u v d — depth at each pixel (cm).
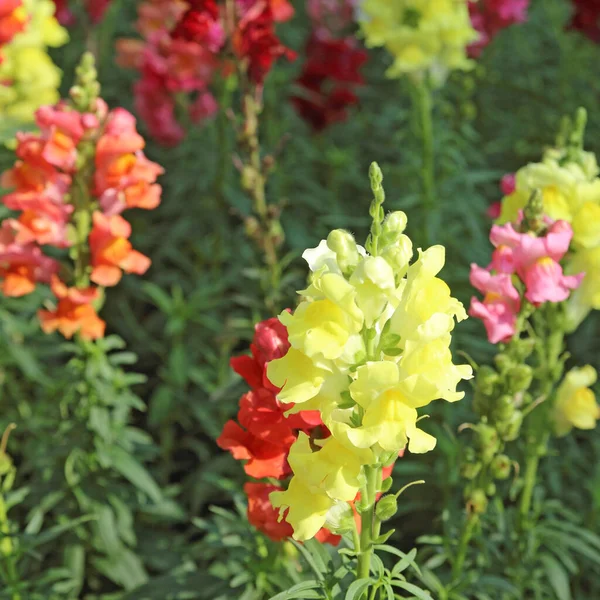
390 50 578
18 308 558
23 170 401
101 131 399
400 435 229
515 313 336
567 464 506
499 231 333
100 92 845
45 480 448
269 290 502
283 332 281
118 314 671
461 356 557
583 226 357
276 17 514
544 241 329
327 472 239
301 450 249
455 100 778
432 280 234
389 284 227
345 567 275
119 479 474
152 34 712
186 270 688
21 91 578
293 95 700
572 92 815
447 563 452
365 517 254
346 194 746
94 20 794
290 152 735
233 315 628
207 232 685
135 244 705
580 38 824
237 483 523
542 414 380
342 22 824
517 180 370
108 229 394
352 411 242
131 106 855
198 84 674
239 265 634
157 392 548
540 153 769
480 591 367
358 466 239
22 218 398
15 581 377
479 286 337
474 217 614
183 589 387
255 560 361
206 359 614
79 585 442
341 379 238
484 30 746
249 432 297
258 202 488
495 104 862
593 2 730
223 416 563
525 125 819
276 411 281
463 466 337
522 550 392
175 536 503
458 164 627
